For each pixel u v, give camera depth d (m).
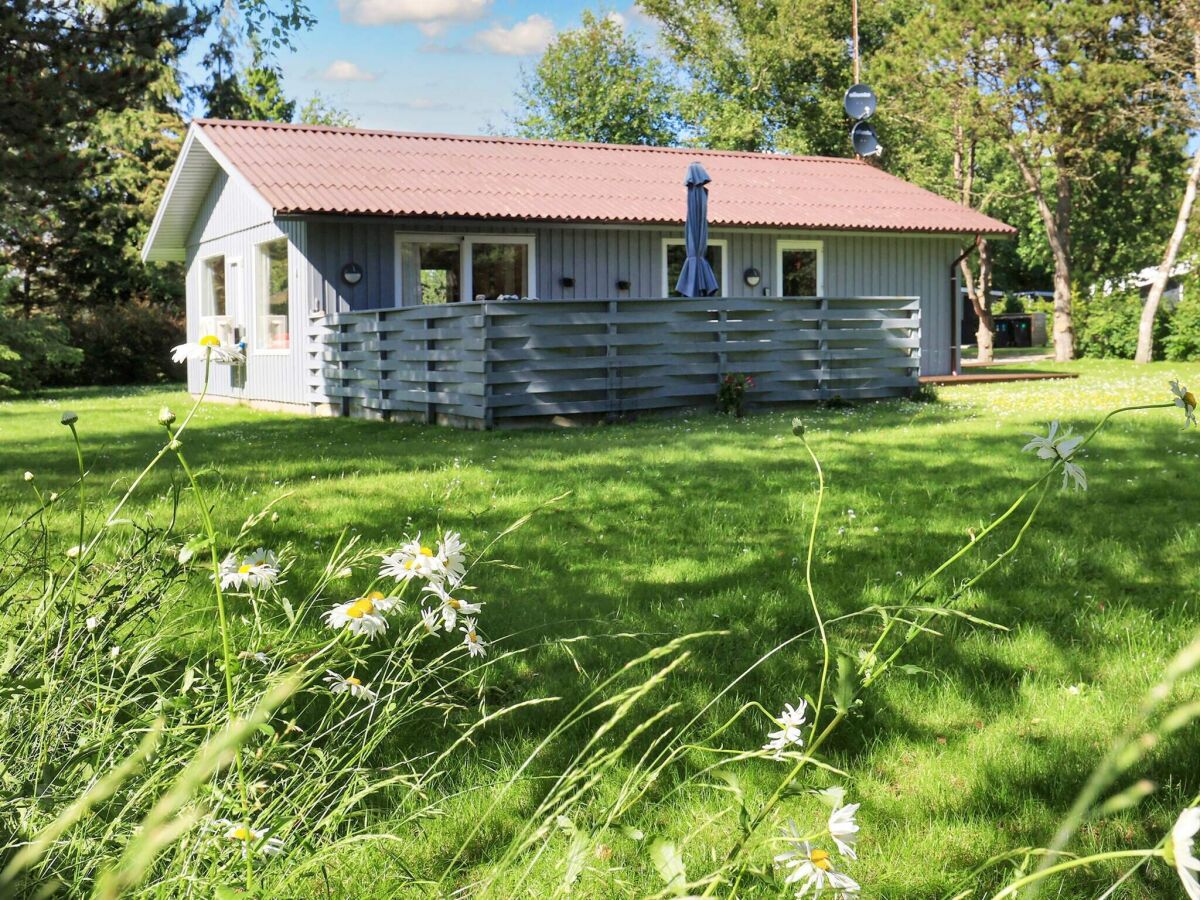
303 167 17.09
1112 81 24.69
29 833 1.72
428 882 1.83
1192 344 25.67
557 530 6.02
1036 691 3.55
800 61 38.56
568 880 1.49
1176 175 32.28
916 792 2.87
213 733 2.00
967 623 4.25
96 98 12.37
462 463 8.83
